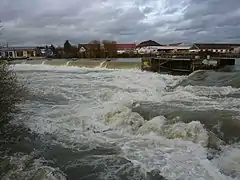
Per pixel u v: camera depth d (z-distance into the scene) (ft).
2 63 44.60
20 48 492.95
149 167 28.53
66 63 216.54
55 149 34.04
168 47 424.87
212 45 358.84
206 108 48.78
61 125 44.45
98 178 26.81
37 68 195.93
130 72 140.05
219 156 30.76
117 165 29.27
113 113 46.03
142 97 62.85
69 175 27.53
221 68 131.44
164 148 33.42
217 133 36.60
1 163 29.22
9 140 37.22
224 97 61.26
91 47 371.76
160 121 41.27
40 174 26.50
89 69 171.63
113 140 37.01
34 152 32.94
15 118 47.29
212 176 26.18
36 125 44.16
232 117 41.16
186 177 26.17
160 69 146.41
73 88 84.74
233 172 26.78
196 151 32.12
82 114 50.16
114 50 364.38
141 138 37.37
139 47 491.72
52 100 65.57
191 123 37.29
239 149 31.76
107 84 92.63
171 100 58.44
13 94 47.21
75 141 36.88
